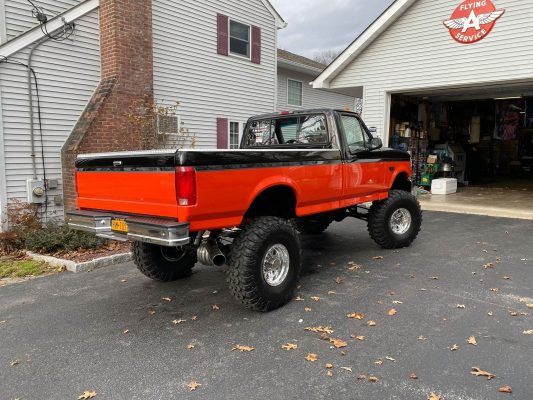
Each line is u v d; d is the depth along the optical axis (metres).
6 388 2.72
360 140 5.38
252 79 12.84
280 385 2.68
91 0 8.36
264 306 3.81
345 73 11.24
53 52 7.91
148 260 4.60
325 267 5.22
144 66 8.55
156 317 3.85
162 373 2.87
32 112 7.64
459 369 2.80
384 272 4.97
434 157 12.30
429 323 3.53
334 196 4.79
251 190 3.71
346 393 2.57
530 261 5.34
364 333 3.37
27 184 7.46
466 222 8.05
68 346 3.30
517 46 8.59
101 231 3.82
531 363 2.86
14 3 8.04
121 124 8.05
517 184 14.14
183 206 3.20
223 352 3.14
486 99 13.58
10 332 3.58
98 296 4.46
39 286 4.83
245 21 12.41
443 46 9.58
